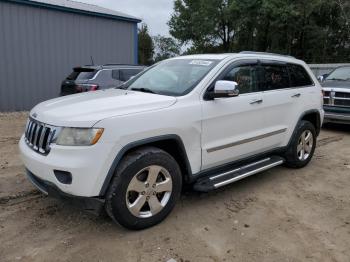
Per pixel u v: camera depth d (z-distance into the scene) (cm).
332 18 3369
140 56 4403
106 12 1551
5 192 466
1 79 1282
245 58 479
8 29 1273
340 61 3419
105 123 331
